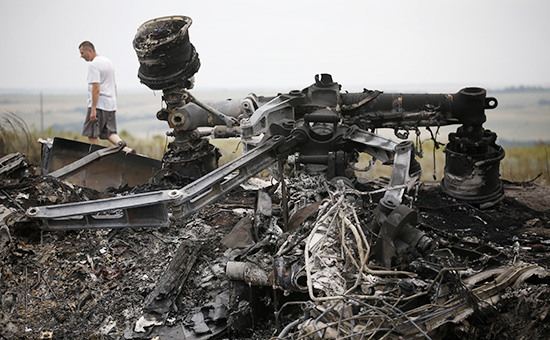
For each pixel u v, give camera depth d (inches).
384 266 182.1
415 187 249.4
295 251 188.9
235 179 229.3
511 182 317.7
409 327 154.3
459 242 199.9
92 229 237.6
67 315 201.0
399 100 275.9
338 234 193.5
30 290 209.9
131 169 302.4
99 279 216.2
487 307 169.0
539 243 241.1
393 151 237.9
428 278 174.9
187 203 211.2
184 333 191.2
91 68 321.7
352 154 265.0
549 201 288.2
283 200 216.7
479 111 268.5
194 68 268.5
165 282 204.8
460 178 275.9
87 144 303.0
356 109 279.3
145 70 267.0
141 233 239.8
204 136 290.4
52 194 255.9
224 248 226.1
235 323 191.8
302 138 249.4
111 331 195.8
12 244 222.1
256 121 258.5
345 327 154.7
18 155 281.7
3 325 193.9
